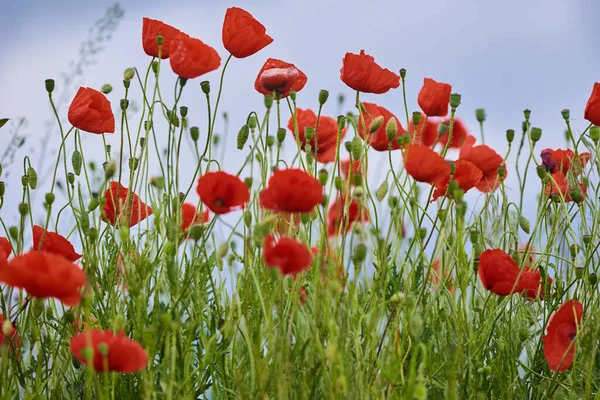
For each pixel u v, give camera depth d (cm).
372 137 182
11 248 175
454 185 172
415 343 166
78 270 154
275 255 157
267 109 178
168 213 179
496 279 172
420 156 171
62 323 176
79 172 180
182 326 167
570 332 173
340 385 159
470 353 171
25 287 154
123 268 176
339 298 164
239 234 179
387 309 179
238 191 160
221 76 179
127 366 154
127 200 180
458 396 168
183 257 176
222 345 174
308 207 158
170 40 180
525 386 182
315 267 173
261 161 178
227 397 171
